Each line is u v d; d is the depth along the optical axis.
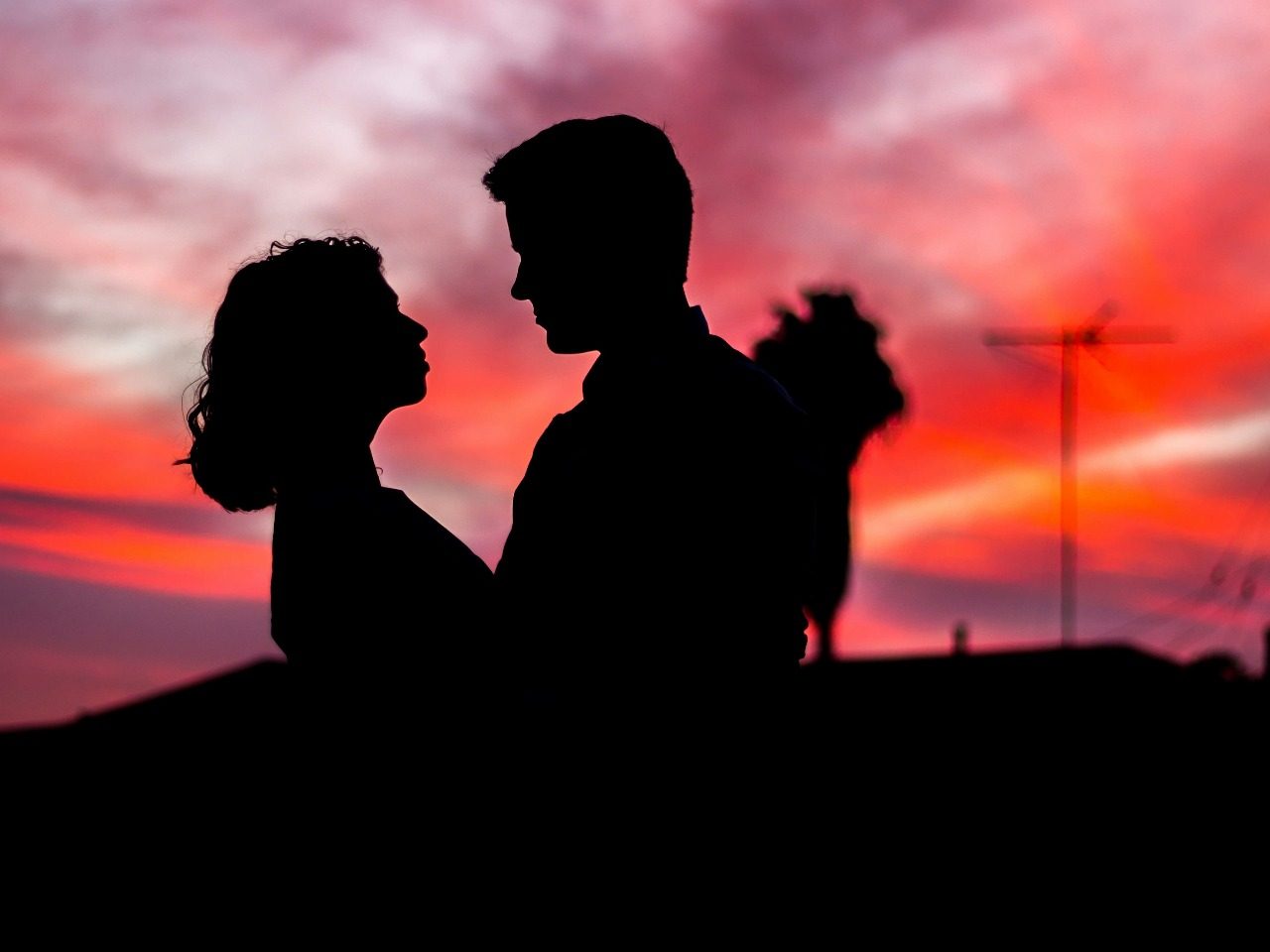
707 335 2.59
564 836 2.46
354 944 2.54
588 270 2.52
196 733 16.33
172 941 9.51
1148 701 23.39
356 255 2.80
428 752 2.52
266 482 2.75
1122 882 14.35
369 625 2.54
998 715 21.95
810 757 2.82
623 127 2.54
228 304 2.75
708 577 2.42
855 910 10.48
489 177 2.63
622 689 2.41
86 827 13.00
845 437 17.23
